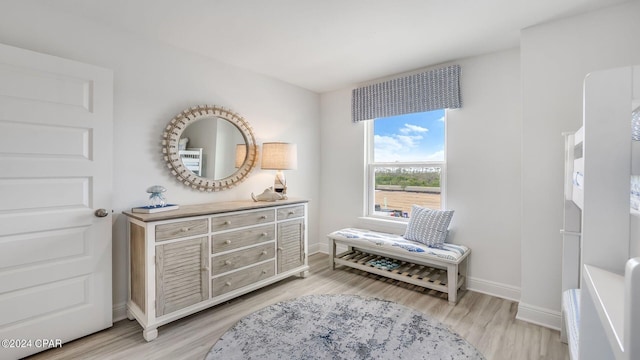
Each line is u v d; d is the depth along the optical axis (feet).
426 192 10.73
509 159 8.72
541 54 7.22
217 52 9.12
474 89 9.35
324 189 13.61
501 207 8.87
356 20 7.18
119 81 7.59
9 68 5.70
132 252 7.34
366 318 7.39
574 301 5.44
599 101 2.85
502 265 8.87
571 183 6.26
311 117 13.26
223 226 8.06
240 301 8.50
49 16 6.53
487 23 7.25
